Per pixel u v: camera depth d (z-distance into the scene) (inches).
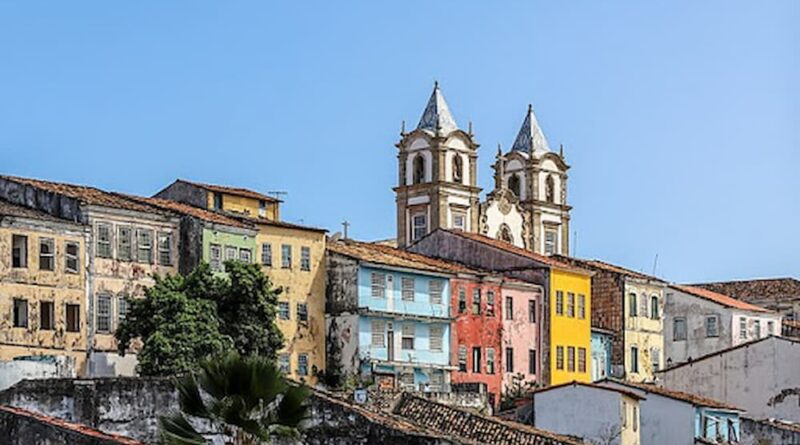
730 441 3004.4
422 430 1787.6
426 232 4901.6
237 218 3403.1
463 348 3782.0
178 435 1357.0
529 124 5329.7
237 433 1373.0
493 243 4227.4
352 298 3506.4
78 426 1387.8
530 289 4042.8
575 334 4163.4
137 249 3161.9
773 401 3740.2
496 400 3860.7
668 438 2928.2
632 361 4389.8
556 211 5280.5
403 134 5007.4
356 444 1731.1
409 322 3624.5
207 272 3029.0
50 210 3120.1
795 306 5113.2
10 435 1331.2
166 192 3639.3
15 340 2883.9
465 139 5002.5
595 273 4411.9
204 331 2874.0
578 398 2659.9
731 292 5300.2
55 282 2974.9
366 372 3476.9
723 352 3823.8
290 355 3417.8
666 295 4581.7
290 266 3457.2
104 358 3038.9
